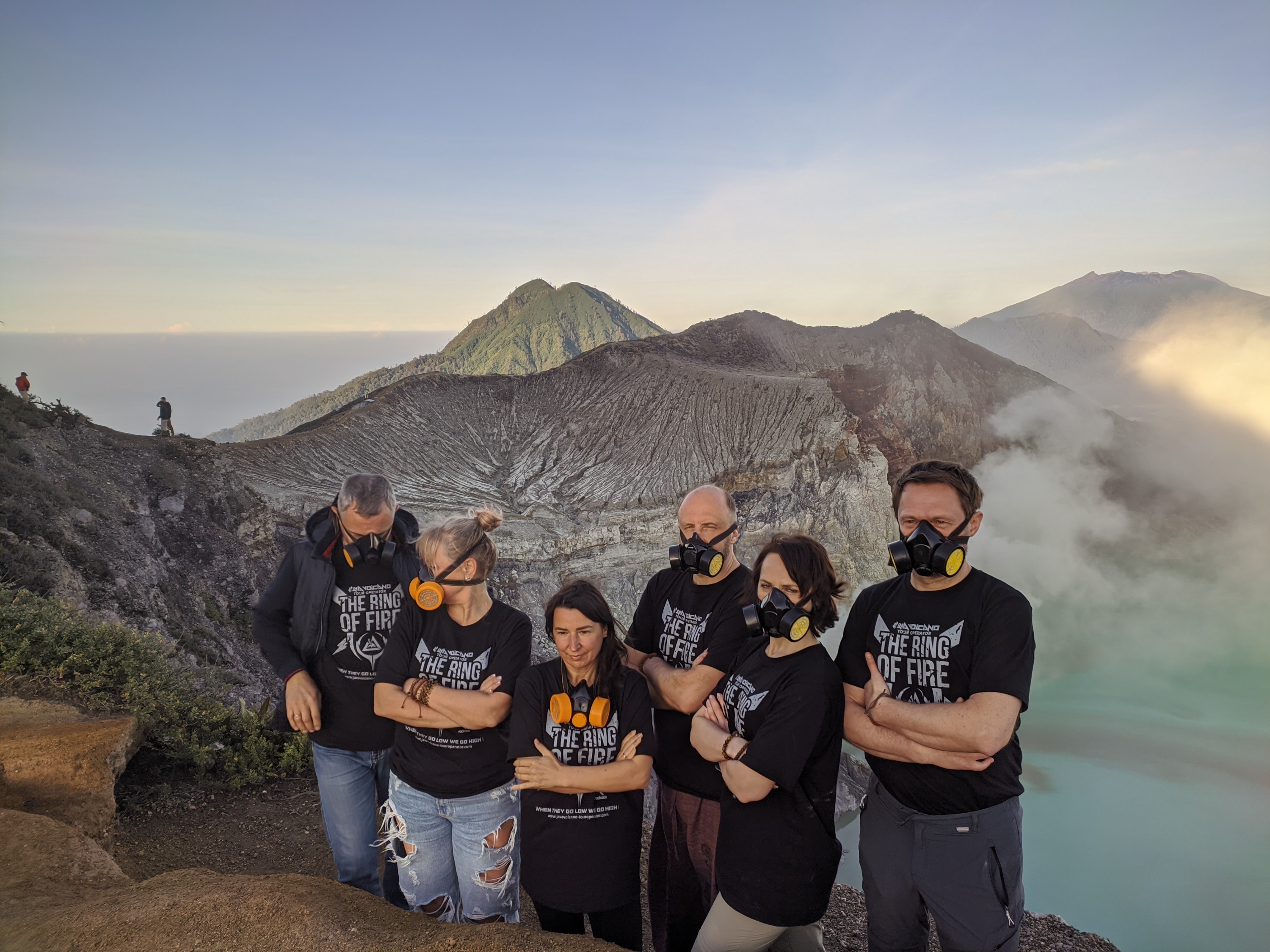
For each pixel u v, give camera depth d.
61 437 26.42
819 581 3.28
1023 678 3.24
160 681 6.69
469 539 3.70
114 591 18.94
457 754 3.76
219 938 3.03
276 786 6.32
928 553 3.29
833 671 3.35
